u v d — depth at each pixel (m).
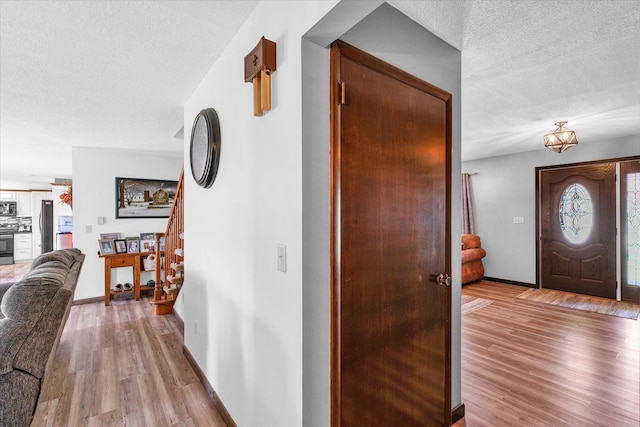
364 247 1.32
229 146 1.84
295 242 1.19
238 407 1.71
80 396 2.12
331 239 1.22
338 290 1.22
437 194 1.73
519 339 3.00
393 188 1.45
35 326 1.70
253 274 1.55
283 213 1.28
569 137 3.35
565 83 2.41
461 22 1.62
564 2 1.48
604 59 2.05
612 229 4.28
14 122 3.20
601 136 4.13
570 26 1.68
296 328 1.19
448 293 1.79
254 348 1.54
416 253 1.58
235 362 1.75
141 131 3.57
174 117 3.09
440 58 1.77
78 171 4.39
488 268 5.62
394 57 1.48
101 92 2.47
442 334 1.76
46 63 2.02
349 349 1.27
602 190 4.35
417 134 1.59
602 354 2.68
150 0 1.45
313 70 1.19
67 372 2.45
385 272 1.41
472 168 5.82
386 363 1.42
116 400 2.08
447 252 1.80
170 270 3.87
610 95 2.65
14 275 6.54
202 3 1.49
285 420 1.27
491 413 1.91
